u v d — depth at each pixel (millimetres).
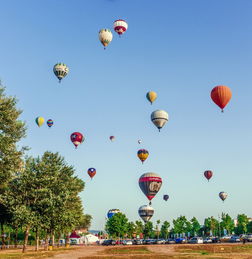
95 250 60500
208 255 41562
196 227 183500
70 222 58875
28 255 44062
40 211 54938
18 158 47219
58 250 61781
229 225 172875
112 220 131750
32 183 55438
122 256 42156
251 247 58156
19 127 46781
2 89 45844
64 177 66062
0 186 48281
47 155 62531
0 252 53781
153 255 41938
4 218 61688
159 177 65312
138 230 175625
